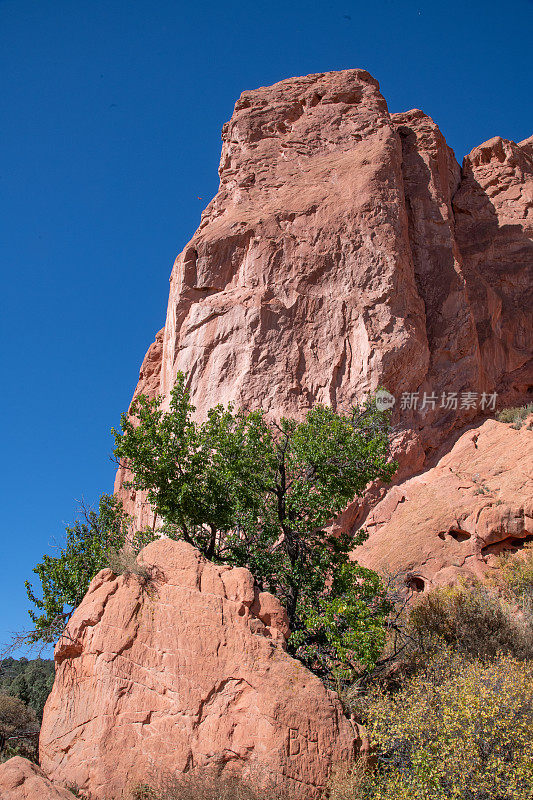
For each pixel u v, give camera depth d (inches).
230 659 330.0
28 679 668.7
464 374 839.7
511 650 451.2
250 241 904.9
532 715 315.6
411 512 690.2
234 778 299.1
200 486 456.8
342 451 472.7
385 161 944.9
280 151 1034.7
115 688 342.0
